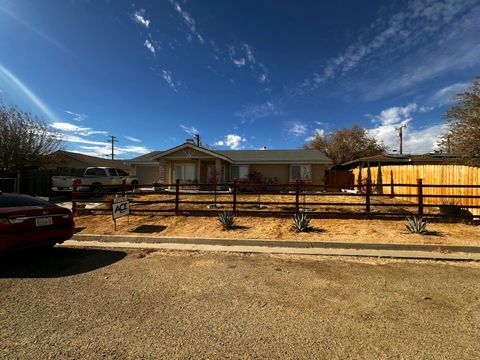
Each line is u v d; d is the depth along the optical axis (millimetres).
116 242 6797
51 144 19797
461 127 11078
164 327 2898
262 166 22438
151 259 5371
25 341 2631
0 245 4586
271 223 8156
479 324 2971
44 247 6176
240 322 3006
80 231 7543
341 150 41938
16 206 5152
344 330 2852
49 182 17328
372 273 4578
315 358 2408
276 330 2850
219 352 2486
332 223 8086
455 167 10891
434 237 6562
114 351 2490
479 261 5246
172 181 21156
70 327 2887
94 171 17812
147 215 9336
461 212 8508
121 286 4000
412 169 13484
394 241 6270
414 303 3467
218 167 19906
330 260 5312
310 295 3707
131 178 19812
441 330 2850
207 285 4051
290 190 21094
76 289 3883
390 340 2676
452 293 3771
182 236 6910
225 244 6508
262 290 3871
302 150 25547
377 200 13508
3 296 3646
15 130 17719
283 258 5438
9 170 16594
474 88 10688
